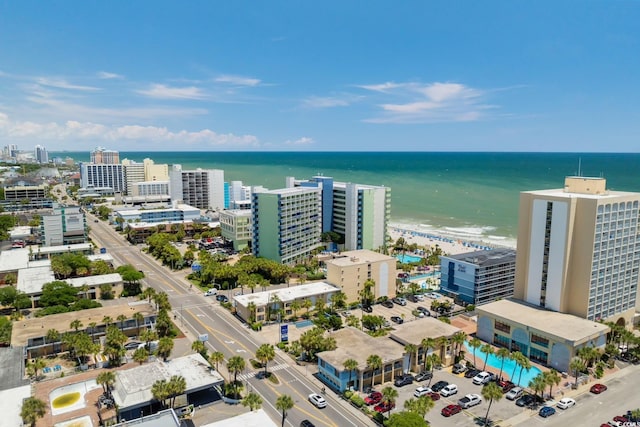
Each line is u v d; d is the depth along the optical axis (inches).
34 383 4220.0
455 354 5123.0
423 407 3506.4
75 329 5187.0
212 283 7623.0
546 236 5585.6
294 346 5157.5
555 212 5457.7
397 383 4542.3
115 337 4840.1
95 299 6875.0
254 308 5979.3
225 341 5492.1
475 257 7303.2
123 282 7303.2
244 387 4424.2
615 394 4416.8
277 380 4579.2
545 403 4234.7
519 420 3961.6
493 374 4820.4
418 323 5378.9
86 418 3720.5
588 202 5221.5
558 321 5236.2
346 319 6102.4
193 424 3799.2
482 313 5674.2
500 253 7603.4
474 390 4473.4
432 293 7401.6
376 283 7155.5
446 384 4532.5
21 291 6491.1
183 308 6569.9
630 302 5905.5
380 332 5625.0
